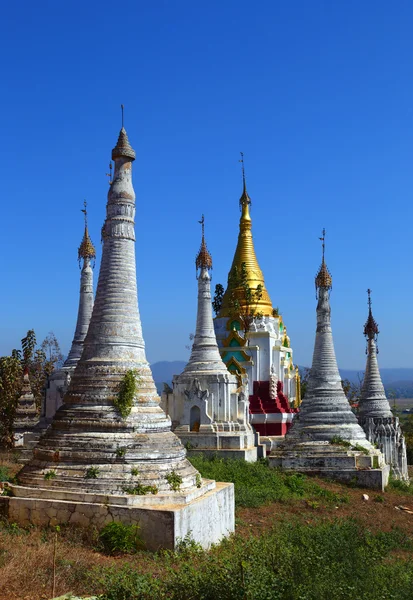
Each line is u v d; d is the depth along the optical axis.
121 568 24.64
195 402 59.09
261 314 73.62
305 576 22.67
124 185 36.28
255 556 24.34
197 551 28.06
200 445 57.81
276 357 73.62
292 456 54.25
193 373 60.75
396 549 36.09
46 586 22.59
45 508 29.75
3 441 71.06
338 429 55.12
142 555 27.52
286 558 24.20
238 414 60.03
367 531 37.66
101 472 30.55
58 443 31.94
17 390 73.69
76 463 31.14
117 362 33.66
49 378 61.44
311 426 55.72
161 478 30.92
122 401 32.41
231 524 34.50
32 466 32.34
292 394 78.88
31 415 69.12
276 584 21.25
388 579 25.98
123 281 35.34
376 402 70.31
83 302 62.62
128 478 30.45
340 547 29.12
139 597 20.97
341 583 22.72
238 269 77.00
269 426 69.00
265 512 41.47
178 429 59.12
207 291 63.78
